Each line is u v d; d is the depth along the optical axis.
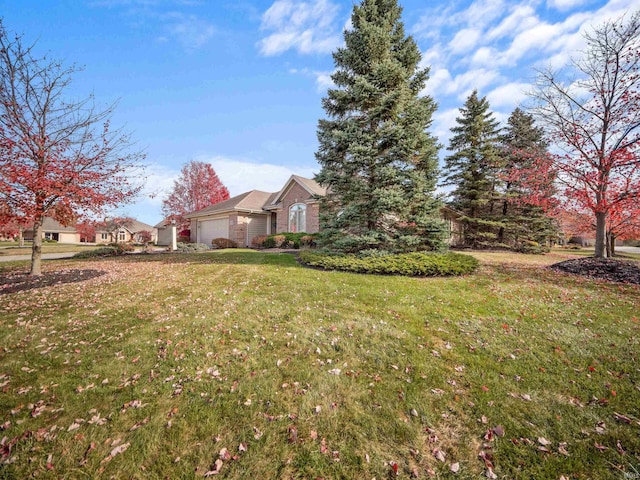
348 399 2.73
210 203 29.36
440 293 5.96
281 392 2.84
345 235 9.98
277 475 1.97
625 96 8.60
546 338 3.98
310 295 5.85
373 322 4.50
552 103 10.12
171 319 4.72
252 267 9.20
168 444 2.20
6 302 5.71
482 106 18.64
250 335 4.11
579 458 2.08
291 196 18.98
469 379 3.05
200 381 3.02
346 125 9.38
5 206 7.16
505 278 7.46
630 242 33.81
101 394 2.80
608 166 8.78
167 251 17.56
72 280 7.84
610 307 5.24
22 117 7.51
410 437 2.29
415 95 9.93
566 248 27.11
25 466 2.01
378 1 9.26
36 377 3.07
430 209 9.00
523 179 12.43
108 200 8.40
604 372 3.15
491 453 2.13
